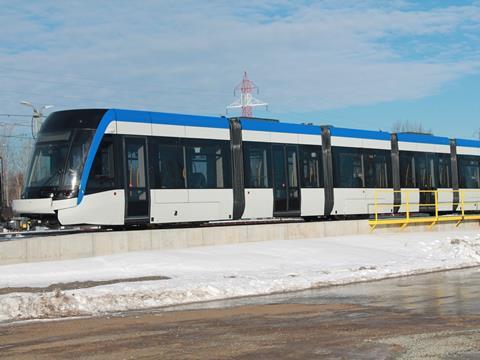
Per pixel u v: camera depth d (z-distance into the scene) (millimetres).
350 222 30031
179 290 15172
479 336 10289
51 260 19766
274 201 27656
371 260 22875
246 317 12555
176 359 9023
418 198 34594
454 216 35906
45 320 12570
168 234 22797
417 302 14234
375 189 32219
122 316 12898
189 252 21609
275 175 27859
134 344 10086
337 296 15445
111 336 10766
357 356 8992
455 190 37250
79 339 10562
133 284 16047
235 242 25000
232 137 26594
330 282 17797
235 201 26297
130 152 23219
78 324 12016
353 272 19375
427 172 35500
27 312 13094
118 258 19906
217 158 25938
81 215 21859
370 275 19266
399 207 33438
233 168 26422
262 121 27891
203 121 25734
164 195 23984
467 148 38719
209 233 24109
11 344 10273
